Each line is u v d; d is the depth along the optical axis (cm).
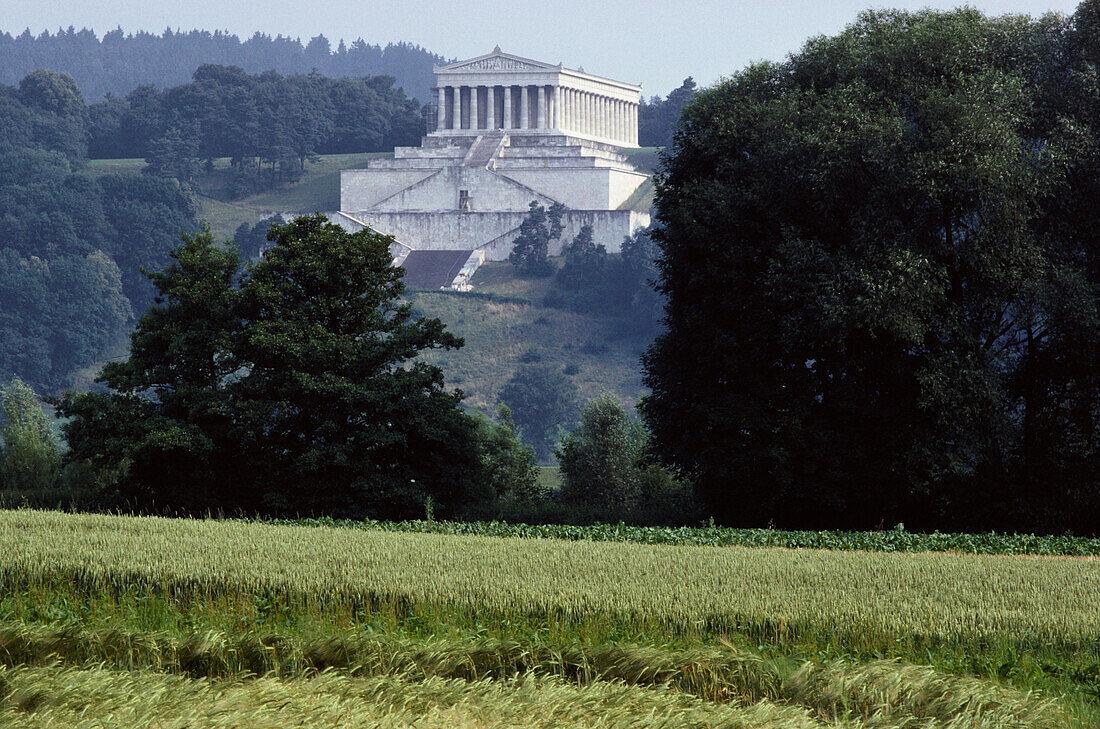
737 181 19750
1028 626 7994
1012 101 17788
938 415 17162
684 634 8031
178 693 6059
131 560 10312
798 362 18875
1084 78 18012
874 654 7581
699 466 19612
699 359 19525
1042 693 6750
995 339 18562
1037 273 17112
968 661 7338
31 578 9850
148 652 7250
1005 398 18038
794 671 6750
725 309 19000
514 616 8456
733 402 18738
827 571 10188
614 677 6850
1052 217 18238
